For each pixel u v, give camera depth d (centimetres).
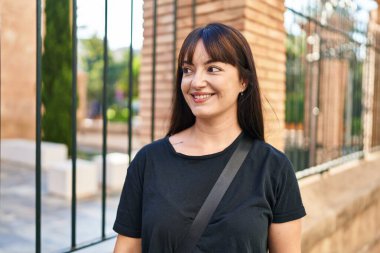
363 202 384
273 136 359
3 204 578
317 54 428
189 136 144
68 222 480
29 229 456
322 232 295
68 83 1014
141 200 137
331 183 415
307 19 391
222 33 131
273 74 357
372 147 654
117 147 1329
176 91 153
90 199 609
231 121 140
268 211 128
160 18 457
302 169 407
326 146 497
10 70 1220
